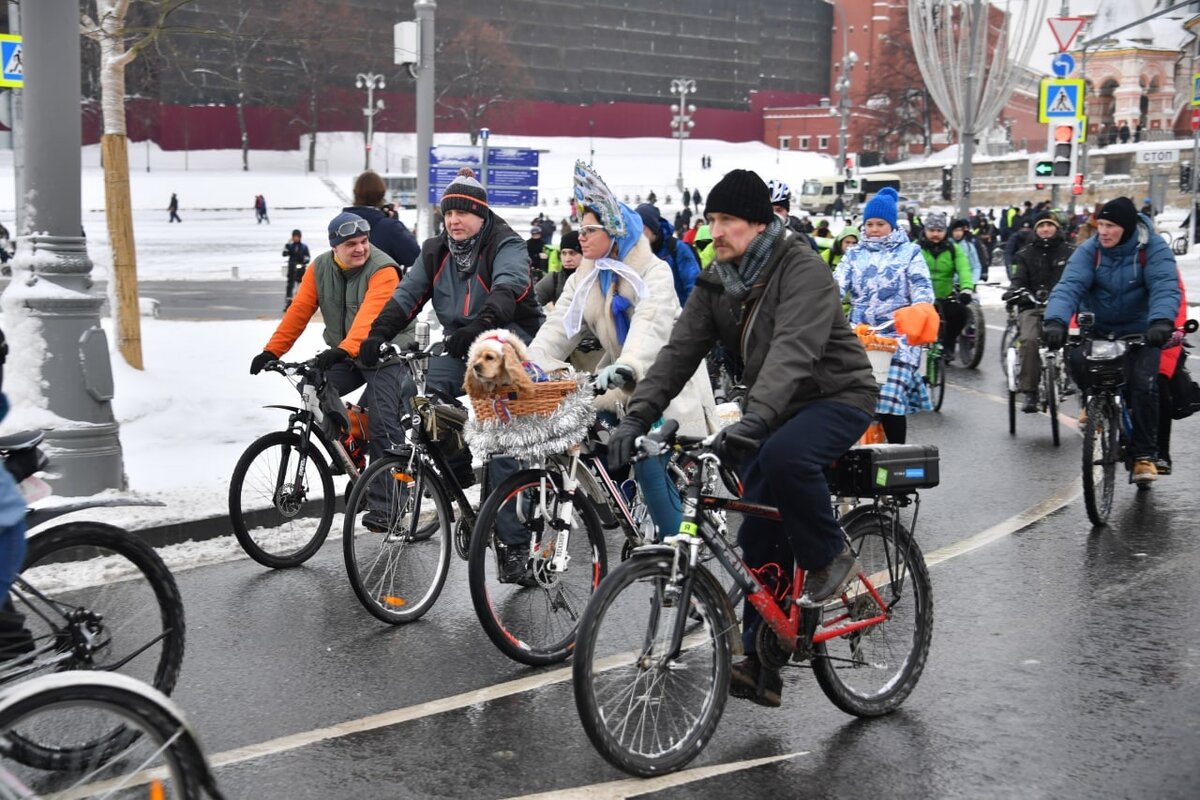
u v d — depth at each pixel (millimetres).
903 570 4926
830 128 113625
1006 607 6254
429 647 5711
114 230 12227
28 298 7625
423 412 5957
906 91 99438
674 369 4543
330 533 7715
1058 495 8898
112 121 12172
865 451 4676
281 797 4152
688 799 4121
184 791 3328
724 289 4512
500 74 97250
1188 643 5699
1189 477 9461
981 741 4605
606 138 110438
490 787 4223
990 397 14102
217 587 6617
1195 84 36969
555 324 5879
